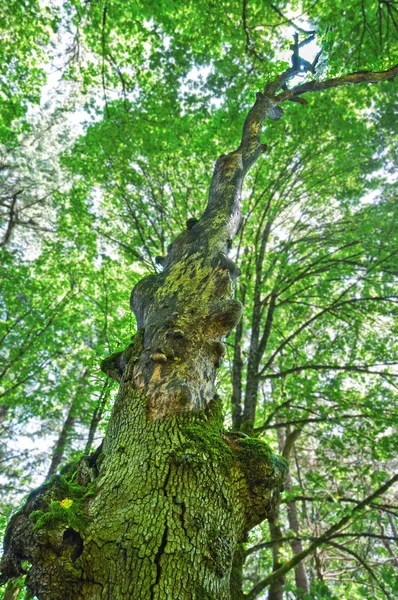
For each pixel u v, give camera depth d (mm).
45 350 10484
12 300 11023
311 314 10492
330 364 9398
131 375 2348
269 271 9125
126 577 1478
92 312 11273
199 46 8031
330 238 9922
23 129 9602
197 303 2648
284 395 9883
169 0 6574
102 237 10227
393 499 11508
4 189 16812
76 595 1506
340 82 5324
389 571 5992
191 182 10211
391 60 6754
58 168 17609
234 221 3625
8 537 1878
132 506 1688
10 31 8055
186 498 1737
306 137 9242
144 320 2791
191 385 2191
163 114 8820
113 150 9281
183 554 1564
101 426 6758
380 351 8859
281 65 6391
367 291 9461
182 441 1940
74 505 1745
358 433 7789
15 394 10047
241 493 2033
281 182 9805
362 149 8914
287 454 8164
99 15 7543
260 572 14617
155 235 10297
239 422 7547
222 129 8906
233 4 7180
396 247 8352
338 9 6105
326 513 10609
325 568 13109
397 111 8672
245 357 10859
